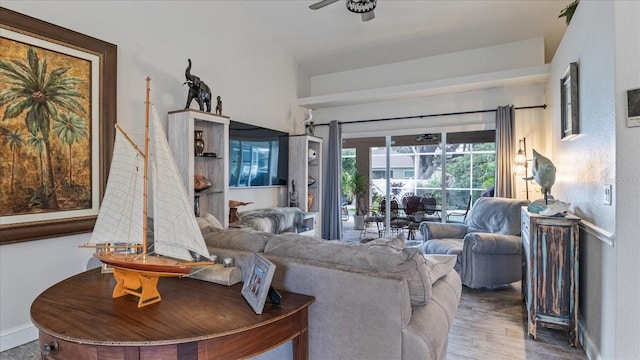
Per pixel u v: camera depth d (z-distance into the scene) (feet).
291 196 17.71
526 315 9.62
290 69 18.40
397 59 17.71
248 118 15.42
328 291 4.84
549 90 14.19
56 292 4.64
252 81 15.66
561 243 7.96
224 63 14.10
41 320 3.76
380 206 19.03
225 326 3.68
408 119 18.01
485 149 16.28
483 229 13.44
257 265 4.49
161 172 4.55
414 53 17.03
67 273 9.06
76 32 8.99
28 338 8.30
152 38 11.20
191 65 12.02
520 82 15.01
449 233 13.61
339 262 5.04
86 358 3.51
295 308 4.29
